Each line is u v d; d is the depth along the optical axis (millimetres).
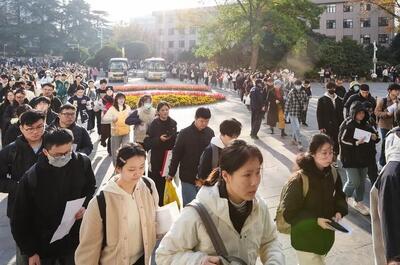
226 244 2143
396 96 8094
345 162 6281
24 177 3355
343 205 3889
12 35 107062
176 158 5223
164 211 3252
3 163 3939
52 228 3412
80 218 3533
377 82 46594
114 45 64375
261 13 40938
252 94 12609
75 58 78062
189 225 2156
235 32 42062
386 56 59188
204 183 2301
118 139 8906
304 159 3705
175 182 6293
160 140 5867
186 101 22000
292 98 11375
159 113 6004
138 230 3053
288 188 3713
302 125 15258
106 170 9039
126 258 2965
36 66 71312
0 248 5227
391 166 2908
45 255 3443
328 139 3689
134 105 20172
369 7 49125
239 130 4348
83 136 5383
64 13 114750
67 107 5230
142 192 3111
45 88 8438
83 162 3566
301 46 46062
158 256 2238
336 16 84625
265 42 48094
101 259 2979
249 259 2199
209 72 41812
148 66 49812
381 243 3057
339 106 8898
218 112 19375
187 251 2164
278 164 9500
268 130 14352
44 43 109188
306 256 3697
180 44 104312
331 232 3725
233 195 2162
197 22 43531
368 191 7363
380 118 8242
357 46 51000
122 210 2955
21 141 3980
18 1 110750
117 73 45219
